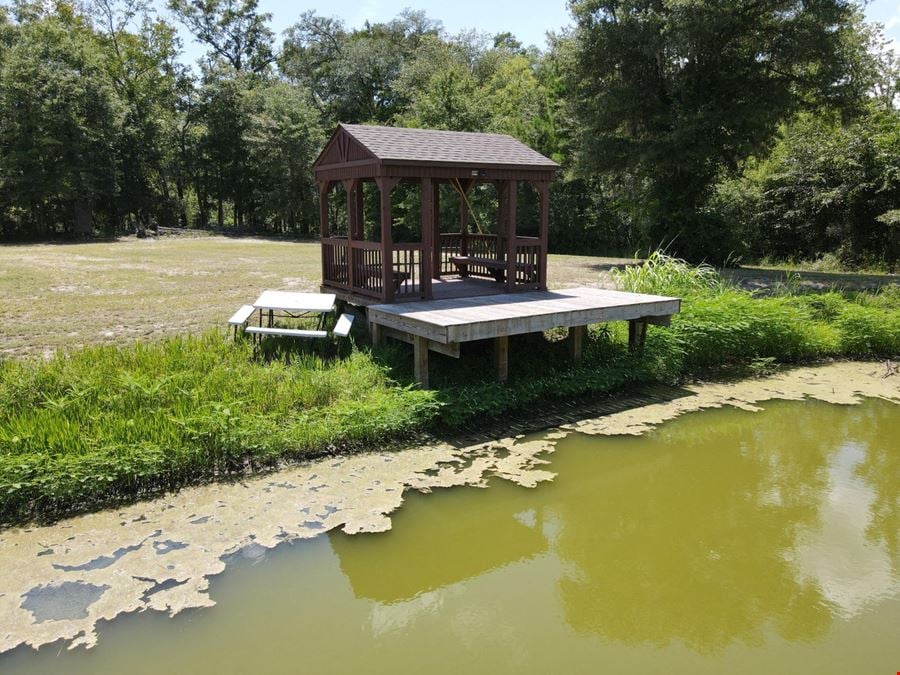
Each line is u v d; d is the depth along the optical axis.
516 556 4.49
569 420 7.14
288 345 7.75
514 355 8.23
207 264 17.16
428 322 6.61
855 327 10.25
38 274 13.93
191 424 5.41
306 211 36.97
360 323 8.81
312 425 5.87
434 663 3.37
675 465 6.04
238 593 3.90
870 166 20.56
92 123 30.20
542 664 3.38
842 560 4.43
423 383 6.98
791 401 7.98
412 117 29.88
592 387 7.74
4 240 27.95
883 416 7.47
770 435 6.85
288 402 6.26
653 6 17.66
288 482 5.36
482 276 10.36
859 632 3.65
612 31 17.72
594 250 29.27
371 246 8.16
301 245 28.33
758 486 5.63
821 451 6.44
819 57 16.75
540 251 8.85
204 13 42.00
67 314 9.40
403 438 6.32
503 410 6.98
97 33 36.50
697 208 20.28
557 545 4.64
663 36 16.98
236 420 5.56
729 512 5.15
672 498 5.38
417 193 26.75
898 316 10.44
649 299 8.28
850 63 17.17
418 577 4.19
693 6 16.12
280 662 3.33
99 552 4.27
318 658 3.38
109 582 3.95
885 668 3.35
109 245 25.64
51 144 28.09
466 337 6.55
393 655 3.43
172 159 38.00
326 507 4.97
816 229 22.03
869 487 5.62
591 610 3.87
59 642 3.42
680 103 18.36
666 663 3.39
